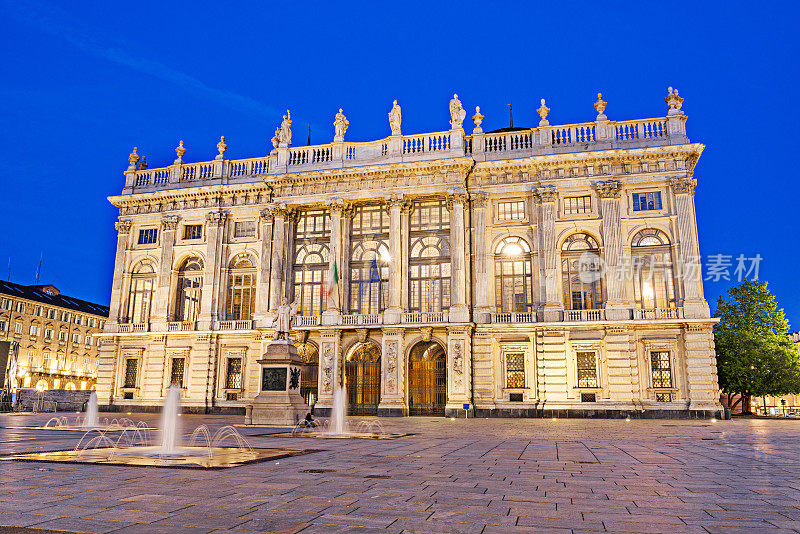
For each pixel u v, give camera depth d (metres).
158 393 48.12
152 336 48.94
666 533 6.80
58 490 9.30
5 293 78.31
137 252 51.53
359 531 6.81
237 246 49.34
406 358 43.53
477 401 41.94
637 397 40.00
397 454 15.42
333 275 45.53
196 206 50.75
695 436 22.94
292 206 48.25
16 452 15.00
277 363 28.30
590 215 43.19
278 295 46.81
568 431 26.25
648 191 42.84
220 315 48.44
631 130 44.03
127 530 6.76
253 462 13.06
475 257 44.16
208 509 7.94
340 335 44.53
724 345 48.66
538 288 43.03
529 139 45.88
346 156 48.38
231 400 46.97
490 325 42.69
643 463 13.60
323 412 43.31
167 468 11.88
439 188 45.41
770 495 9.32
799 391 47.28
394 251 45.12
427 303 45.41
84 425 28.14
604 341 41.09
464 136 47.03
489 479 10.91
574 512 7.95
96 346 95.06
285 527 6.96
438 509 8.09
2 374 52.81
